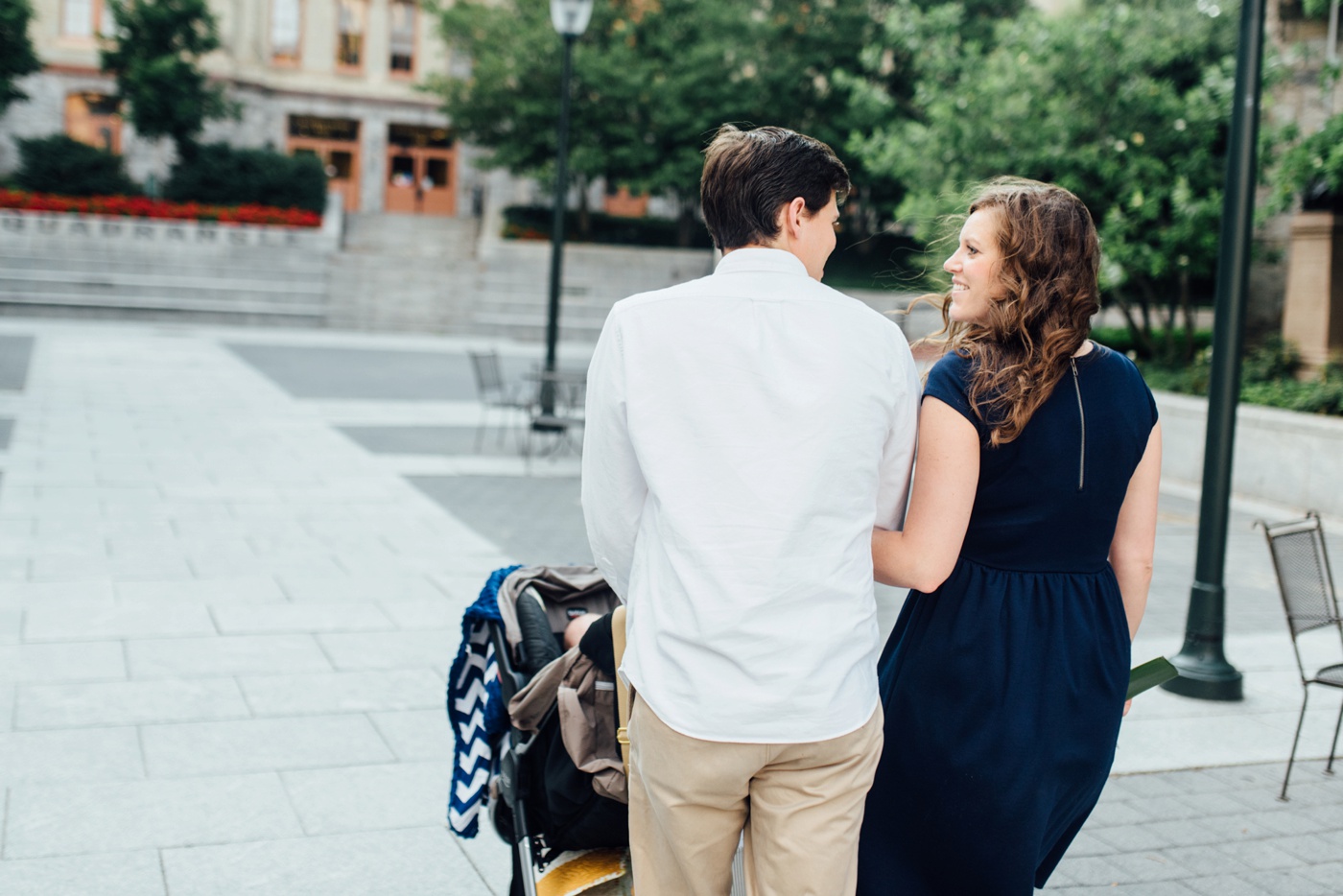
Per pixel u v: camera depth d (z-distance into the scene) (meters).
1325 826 3.75
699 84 28.69
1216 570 5.06
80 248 27.06
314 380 16.52
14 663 4.66
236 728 4.13
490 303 29.06
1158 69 13.64
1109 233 12.52
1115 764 4.26
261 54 36.19
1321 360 11.80
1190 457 11.16
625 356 1.79
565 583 2.89
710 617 1.71
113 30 33.94
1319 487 9.62
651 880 1.96
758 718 1.71
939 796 2.00
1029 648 1.97
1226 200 4.98
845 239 31.25
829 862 1.78
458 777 2.90
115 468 9.04
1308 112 13.27
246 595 5.83
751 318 1.76
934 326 12.44
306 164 30.83
